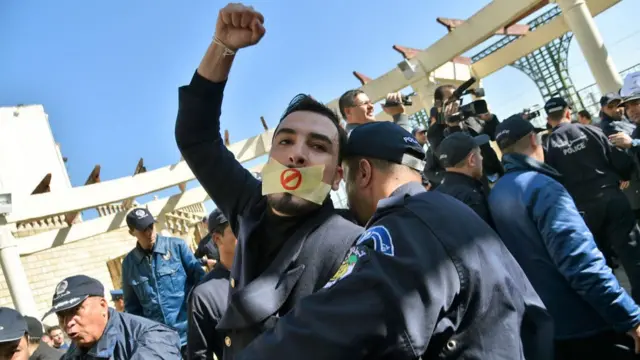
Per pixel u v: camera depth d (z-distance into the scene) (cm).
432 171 433
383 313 102
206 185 194
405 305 102
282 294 146
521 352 117
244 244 165
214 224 307
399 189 146
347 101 397
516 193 261
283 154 161
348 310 103
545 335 125
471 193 288
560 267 240
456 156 295
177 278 442
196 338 283
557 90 1152
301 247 152
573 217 241
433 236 116
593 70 728
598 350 246
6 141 2047
